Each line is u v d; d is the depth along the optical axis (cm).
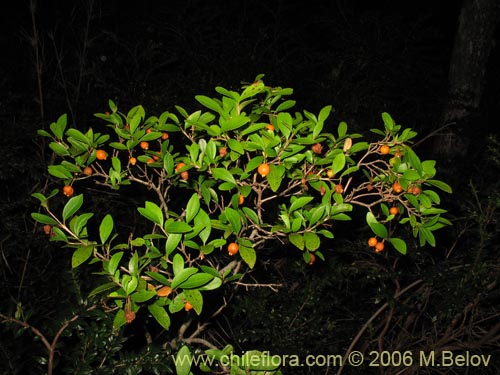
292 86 160
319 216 51
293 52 181
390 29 178
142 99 134
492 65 185
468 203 98
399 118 166
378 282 101
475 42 171
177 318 88
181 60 167
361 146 57
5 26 160
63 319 62
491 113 175
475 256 90
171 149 65
